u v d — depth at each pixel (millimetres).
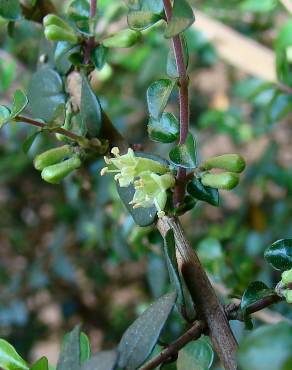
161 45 285
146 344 93
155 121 121
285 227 266
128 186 126
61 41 142
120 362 93
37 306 345
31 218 362
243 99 292
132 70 315
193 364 115
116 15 262
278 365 76
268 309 184
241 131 298
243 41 271
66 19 161
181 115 113
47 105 142
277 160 304
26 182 352
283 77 205
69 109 140
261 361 76
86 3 141
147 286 334
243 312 109
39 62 161
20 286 323
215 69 372
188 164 113
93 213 258
